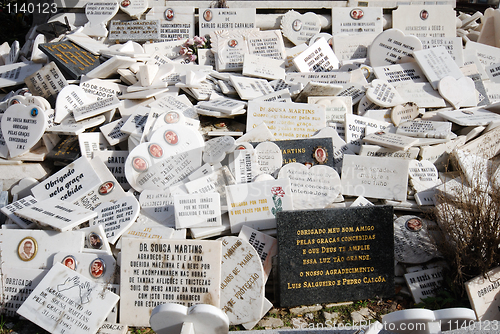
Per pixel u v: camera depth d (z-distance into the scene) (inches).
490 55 330.6
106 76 274.5
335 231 172.1
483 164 208.5
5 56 341.4
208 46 320.8
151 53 303.0
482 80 303.0
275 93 251.9
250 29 319.6
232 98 264.2
